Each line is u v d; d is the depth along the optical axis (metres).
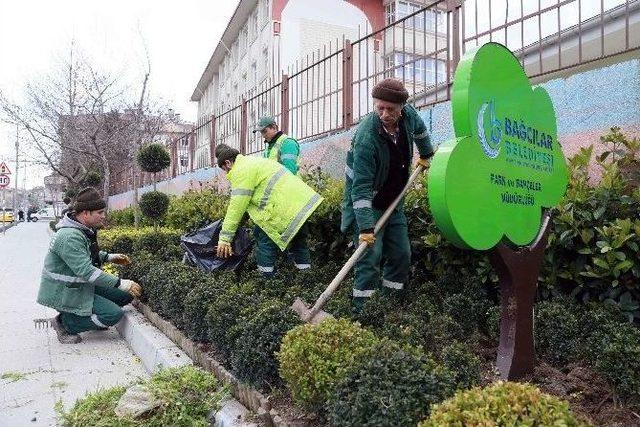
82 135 18.05
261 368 2.92
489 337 3.48
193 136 16.56
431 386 2.07
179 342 4.24
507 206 2.82
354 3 21.81
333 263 5.39
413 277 4.58
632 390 2.45
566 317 3.05
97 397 2.84
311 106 8.87
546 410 1.63
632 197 3.39
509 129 2.90
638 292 3.31
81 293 4.97
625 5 4.75
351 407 2.12
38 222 48.94
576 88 4.59
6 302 7.16
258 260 5.35
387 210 3.74
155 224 8.73
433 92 6.52
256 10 24.08
